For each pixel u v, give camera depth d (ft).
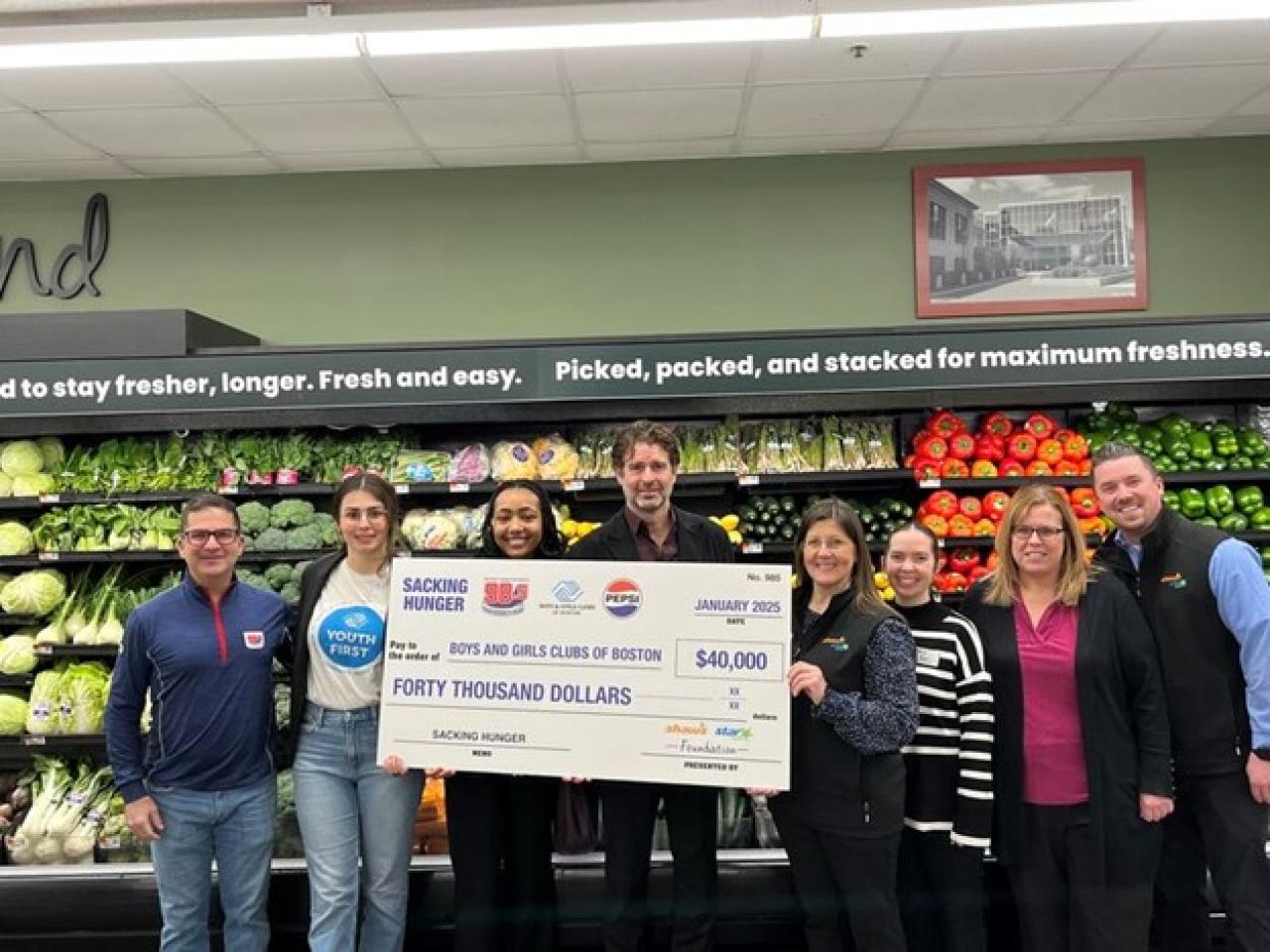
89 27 10.57
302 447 13.51
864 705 8.00
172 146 14.56
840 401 12.69
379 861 9.09
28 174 15.38
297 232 15.52
